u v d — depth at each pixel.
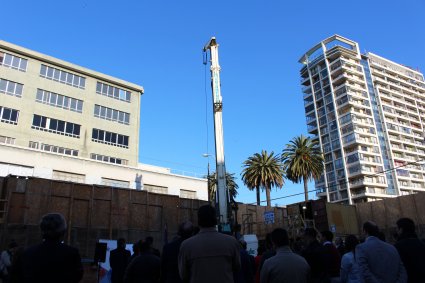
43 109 44.75
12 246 9.71
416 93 140.12
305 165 55.56
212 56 23.95
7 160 33.53
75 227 26.33
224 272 3.83
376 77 128.75
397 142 120.56
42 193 25.27
